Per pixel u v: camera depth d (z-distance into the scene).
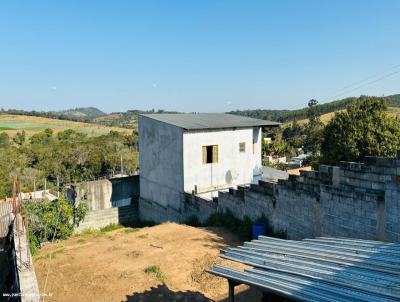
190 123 18.52
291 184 11.70
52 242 15.76
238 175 19.28
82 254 12.07
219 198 15.27
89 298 8.86
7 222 14.92
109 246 12.77
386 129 22.75
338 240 6.95
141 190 21.19
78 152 43.44
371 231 9.05
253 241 7.31
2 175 32.50
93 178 41.62
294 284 4.84
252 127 19.70
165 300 8.48
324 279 4.84
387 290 4.28
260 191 13.10
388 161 8.50
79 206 18.05
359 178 9.33
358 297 4.19
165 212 18.95
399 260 5.28
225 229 14.06
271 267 5.58
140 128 20.88
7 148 55.72
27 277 8.91
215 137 18.25
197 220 16.58
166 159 18.61
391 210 8.45
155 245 12.49
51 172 41.34
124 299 8.66
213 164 18.28
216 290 8.93
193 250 11.64
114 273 10.16
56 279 10.15
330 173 10.24
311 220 10.98
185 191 17.39
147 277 9.73
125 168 44.00
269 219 12.73
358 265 5.23
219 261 10.41
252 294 8.54
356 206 9.44
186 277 9.72
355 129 23.11
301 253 6.06
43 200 17.34
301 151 59.31
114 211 20.06
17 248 10.75
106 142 53.16
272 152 55.50
